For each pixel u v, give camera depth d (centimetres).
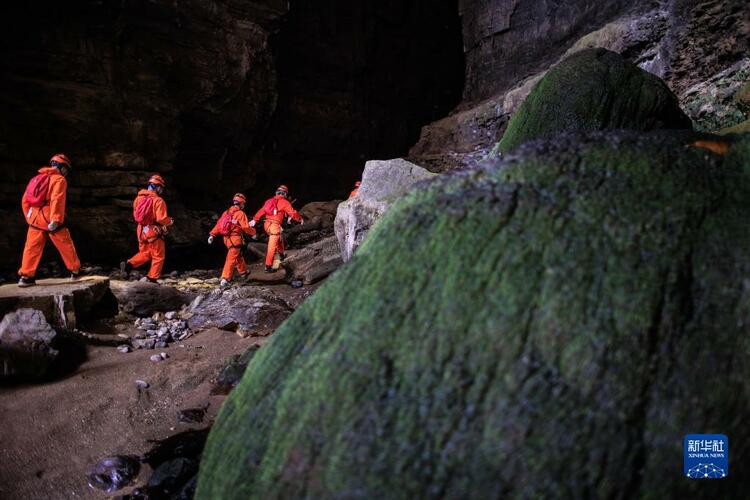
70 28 1017
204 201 1402
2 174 901
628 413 122
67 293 501
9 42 940
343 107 1822
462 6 2067
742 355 125
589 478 117
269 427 154
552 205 157
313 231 1408
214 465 162
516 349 133
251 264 1109
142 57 1157
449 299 147
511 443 122
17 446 306
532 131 434
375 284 163
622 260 140
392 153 2039
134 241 1059
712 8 861
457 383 133
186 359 461
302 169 1738
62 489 271
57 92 984
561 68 447
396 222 179
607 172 165
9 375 380
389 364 142
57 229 543
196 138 1345
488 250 151
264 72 1489
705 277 139
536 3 1770
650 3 1334
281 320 547
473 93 2052
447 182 185
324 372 150
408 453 126
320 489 129
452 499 119
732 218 150
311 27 1683
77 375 416
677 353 127
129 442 321
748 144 175
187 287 838
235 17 1379
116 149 1080
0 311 462
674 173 163
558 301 136
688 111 698
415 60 2066
